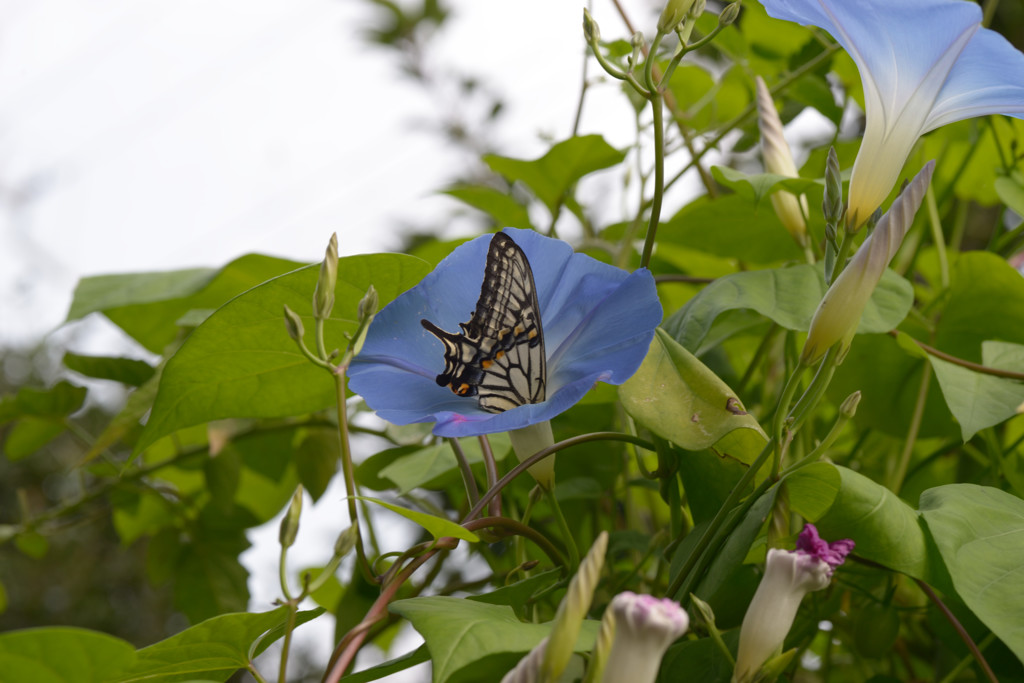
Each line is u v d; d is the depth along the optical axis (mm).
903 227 854
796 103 1128
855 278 854
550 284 892
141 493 1208
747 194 976
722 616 939
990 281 999
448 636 828
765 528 913
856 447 1021
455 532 853
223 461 1104
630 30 1080
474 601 865
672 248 1103
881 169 877
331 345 917
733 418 907
